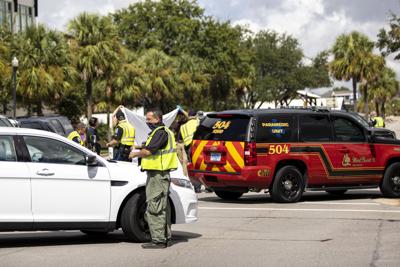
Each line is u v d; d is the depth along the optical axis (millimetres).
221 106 88812
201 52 76375
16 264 9055
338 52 68188
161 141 10039
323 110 16734
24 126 25688
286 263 9055
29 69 45594
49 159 10219
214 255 9664
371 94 89000
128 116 21609
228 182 15977
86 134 21969
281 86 92438
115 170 10570
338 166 16688
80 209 10258
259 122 15875
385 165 17422
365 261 9180
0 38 47750
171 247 10352
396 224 12742
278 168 16141
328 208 15297
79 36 49719
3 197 9820
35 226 10000
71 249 10234
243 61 80438
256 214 14289
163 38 76688
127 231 10617
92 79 50938
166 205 10258
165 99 65250
